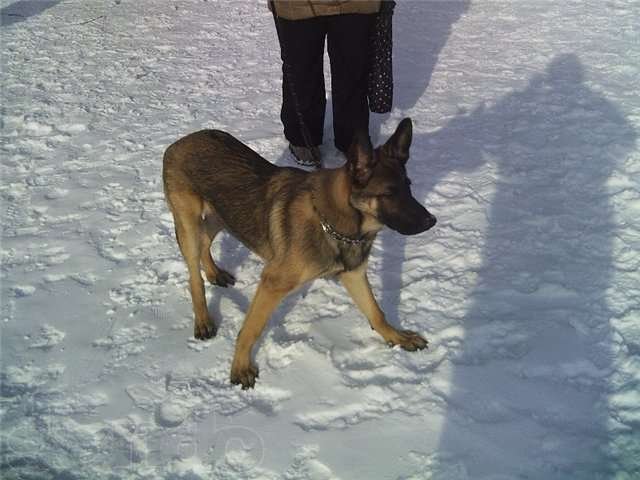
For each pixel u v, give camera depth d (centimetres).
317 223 306
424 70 747
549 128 582
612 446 275
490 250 421
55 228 457
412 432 289
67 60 802
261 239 335
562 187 488
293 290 321
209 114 641
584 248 414
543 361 324
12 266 416
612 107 614
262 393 319
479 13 971
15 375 328
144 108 658
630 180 486
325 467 274
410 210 296
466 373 321
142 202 490
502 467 270
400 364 330
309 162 542
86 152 568
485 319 358
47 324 363
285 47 488
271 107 656
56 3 1072
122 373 330
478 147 557
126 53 825
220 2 1077
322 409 305
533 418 293
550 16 930
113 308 379
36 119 626
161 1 1080
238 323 370
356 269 326
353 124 527
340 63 496
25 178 524
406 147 312
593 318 351
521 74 714
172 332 362
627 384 306
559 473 265
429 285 390
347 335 355
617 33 835
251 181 340
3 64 787
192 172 357
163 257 427
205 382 327
